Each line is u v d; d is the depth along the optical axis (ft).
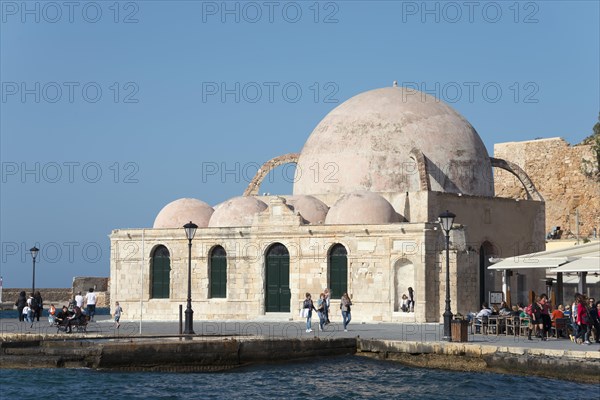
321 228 229.86
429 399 138.41
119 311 211.61
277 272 236.63
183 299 243.81
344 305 200.44
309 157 254.47
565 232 338.54
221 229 241.35
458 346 162.50
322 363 170.50
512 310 195.72
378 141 245.65
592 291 284.82
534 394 138.82
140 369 164.86
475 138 255.09
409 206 236.63
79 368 166.91
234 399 139.95
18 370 165.37
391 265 222.89
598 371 143.84
